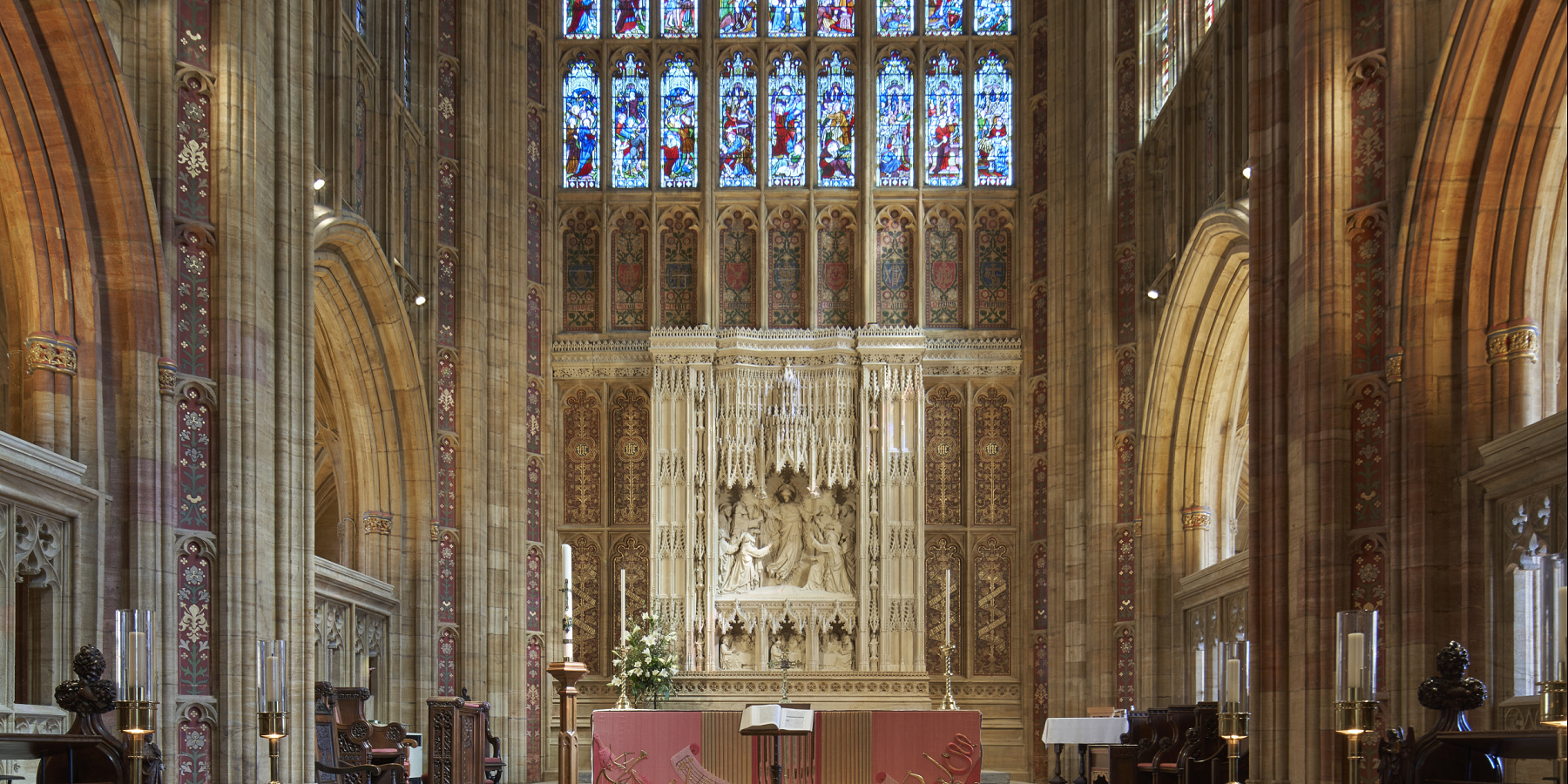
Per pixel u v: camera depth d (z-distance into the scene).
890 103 30.81
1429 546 14.54
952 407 29.91
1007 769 28.42
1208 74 22.67
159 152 16.56
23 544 14.29
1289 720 16.11
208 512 16.73
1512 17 13.64
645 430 29.94
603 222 30.33
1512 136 14.11
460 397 26.47
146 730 9.82
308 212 18.83
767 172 30.52
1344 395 15.81
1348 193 16.06
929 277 30.28
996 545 29.44
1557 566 7.75
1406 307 14.91
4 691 13.82
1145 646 24.44
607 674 29.11
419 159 25.92
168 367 16.28
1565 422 12.44
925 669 27.97
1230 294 22.69
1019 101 30.31
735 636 28.61
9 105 15.08
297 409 18.39
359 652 22.72
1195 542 24.22
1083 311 27.42
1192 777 16.16
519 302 28.53
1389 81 15.52
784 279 30.39
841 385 28.98
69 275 15.74
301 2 18.95
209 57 17.36
